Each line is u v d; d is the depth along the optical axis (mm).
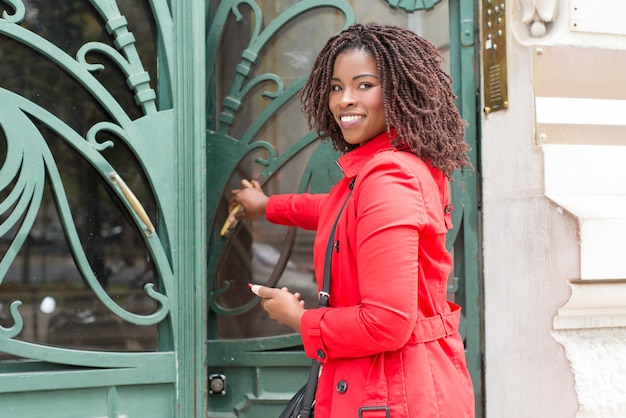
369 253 1326
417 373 1368
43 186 1723
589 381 1819
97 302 1776
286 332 2094
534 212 1904
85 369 1744
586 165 1898
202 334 1816
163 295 1812
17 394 1668
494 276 2062
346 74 1494
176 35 1851
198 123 1833
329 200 1559
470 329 2107
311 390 1491
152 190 1830
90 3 1791
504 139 2018
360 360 1399
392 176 1367
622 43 1978
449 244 2115
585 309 1870
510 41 1977
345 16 2123
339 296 1456
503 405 2025
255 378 2057
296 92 2107
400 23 2145
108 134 1797
